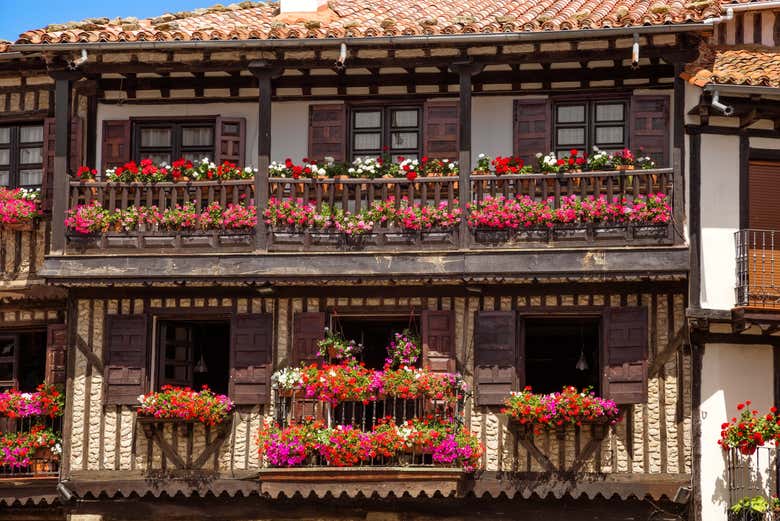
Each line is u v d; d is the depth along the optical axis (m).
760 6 25.53
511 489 22.20
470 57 22.53
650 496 22.08
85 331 23.36
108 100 24.55
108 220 22.94
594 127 23.77
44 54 22.95
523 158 23.78
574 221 22.27
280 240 22.73
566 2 25.41
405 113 24.17
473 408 22.56
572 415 21.92
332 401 22.27
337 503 22.72
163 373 23.45
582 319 23.16
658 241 22.09
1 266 24.12
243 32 22.56
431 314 22.80
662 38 22.19
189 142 24.48
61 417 24.06
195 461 22.83
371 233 22.62
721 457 21.92
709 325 22.14
